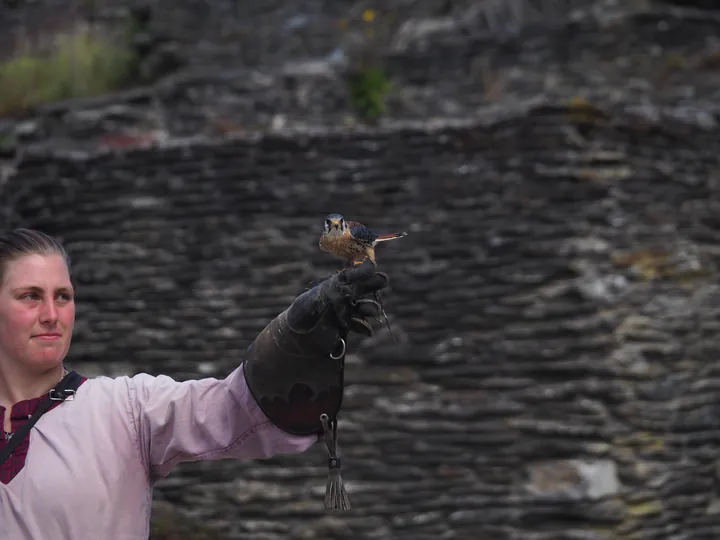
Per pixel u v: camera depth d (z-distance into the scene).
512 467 7.25
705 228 8.14
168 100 10.66
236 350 8.07
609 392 7.29
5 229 8.98
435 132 8.23
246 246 8.30
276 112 10.57
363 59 11.09
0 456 2.05
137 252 8.53
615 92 10.40
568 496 7.02
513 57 10.84
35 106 11.08
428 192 8.12
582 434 7.18
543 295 7.61
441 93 10.81
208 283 8.31
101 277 8.50
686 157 8.23
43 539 1.99
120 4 12.63
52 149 9.55
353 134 8.38
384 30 11.95
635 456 7.20
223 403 2.09
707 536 7.24
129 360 8.24
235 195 8.44
